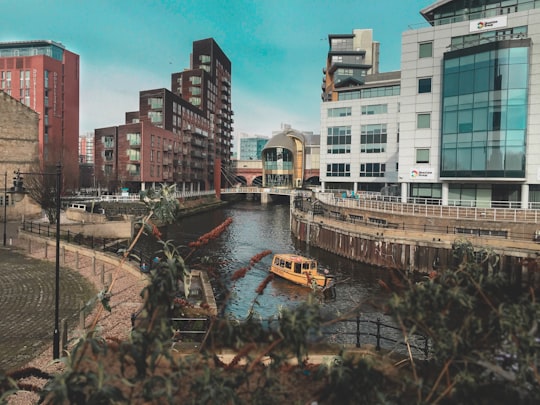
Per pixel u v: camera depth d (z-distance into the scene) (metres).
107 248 30.31
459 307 5.16
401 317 5.03
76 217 47.09
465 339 4.89
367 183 67.06
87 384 4.11
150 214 7.10
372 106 64.94
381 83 64.69
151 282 5.02
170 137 90.12
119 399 4.03
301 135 114.62
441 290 5.08
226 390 4.35
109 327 14.78
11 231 39.06
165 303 5.05
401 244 30.88
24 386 4.90
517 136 32.34
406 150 38.88
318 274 27.12
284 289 26.61
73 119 96.56
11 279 22.36
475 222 29.45
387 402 4.45
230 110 143.00
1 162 47.34
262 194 115.38
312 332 4.69
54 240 31.77
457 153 35.16
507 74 32.34
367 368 4.61
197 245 6.64
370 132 65.12
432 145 37.81
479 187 35.56
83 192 79.00
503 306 4.96
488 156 33.34
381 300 5.44
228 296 7.38
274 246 44.00
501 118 32.66
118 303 17.78
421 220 31.86
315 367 6.12
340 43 102.12
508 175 32.66
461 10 37.94
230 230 56.91
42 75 87.38
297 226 48.66
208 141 118.75
